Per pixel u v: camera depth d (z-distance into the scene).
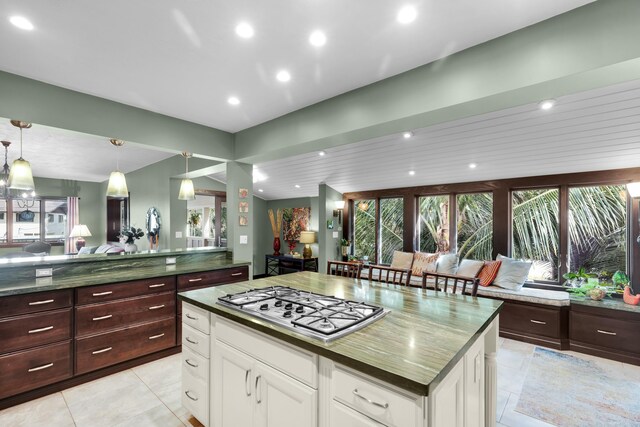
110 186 3.22
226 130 3.79
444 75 2.09
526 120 2.89
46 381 2.31
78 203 7.36
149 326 2.85
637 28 1.46
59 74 2.35
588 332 3.15
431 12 1.64
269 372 1.46
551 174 3.89
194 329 1.99
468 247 4.74
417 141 3.67
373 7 1.61
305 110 3.02
